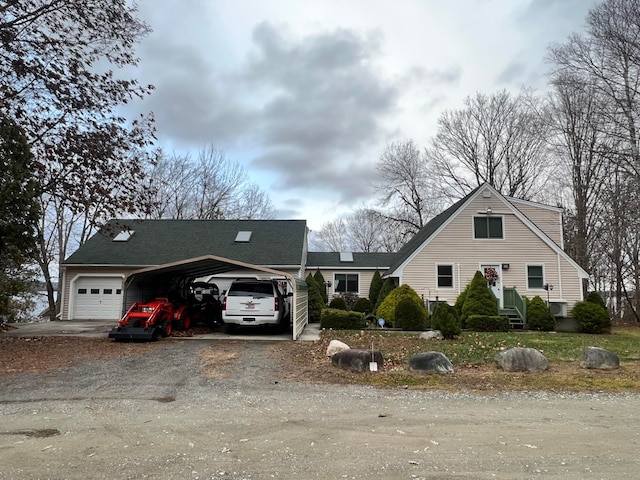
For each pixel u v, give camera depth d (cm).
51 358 948
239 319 1332
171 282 1577
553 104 2514
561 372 809
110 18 1318
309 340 1255
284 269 1991
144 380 747
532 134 2830
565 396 643
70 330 1510
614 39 1719
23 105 1245
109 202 1388
